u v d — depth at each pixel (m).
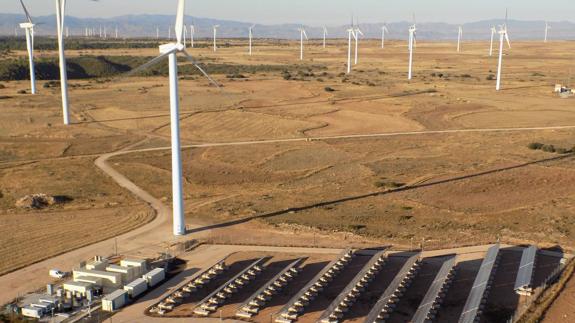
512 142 121.44
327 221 72.94
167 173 96.75
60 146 115.62
